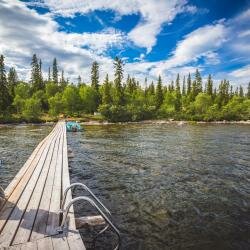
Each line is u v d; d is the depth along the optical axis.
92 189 11.77
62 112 84.12
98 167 16.17
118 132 42.31
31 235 5.43
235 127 60.44
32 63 99.88
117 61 86.88
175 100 107.06
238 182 12.98
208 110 95.50
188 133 41.41
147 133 40.72
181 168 15.94
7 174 14.38
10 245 5.03
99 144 26.67
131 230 7.82
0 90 73.81
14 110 77.25
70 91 86.06
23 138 31.42
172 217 8.78
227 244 7.14
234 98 116.19
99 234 7.14
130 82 106.31
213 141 29.98
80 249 4.94
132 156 19.92
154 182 12.91
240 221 8.54
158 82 104.06
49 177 10.05
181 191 11.52
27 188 8.59
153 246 6.97
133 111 81.75
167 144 26.98
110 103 84.38
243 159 18.94
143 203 10.05
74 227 5.86
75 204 9.77
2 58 74.81
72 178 13.65
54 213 6.57
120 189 11.78
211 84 118.00
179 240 7.30
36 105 71.50
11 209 6.74
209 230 7.91
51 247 4.99
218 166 16.55
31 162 13.04
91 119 77.50
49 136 26.48
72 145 25.84
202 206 9.79
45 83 113.81
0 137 32.53
